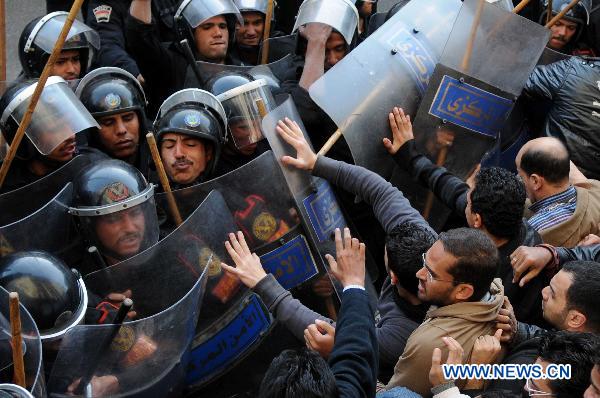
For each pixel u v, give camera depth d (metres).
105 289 3.57
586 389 2.76
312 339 3.28
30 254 3.35
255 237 3.91
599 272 3.19
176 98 4.19
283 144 4.01
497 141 4.57
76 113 4.17
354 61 4.32
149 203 3.79
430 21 4.52
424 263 3.18
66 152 4.17
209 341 3.78
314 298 4.05
